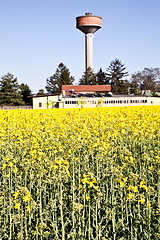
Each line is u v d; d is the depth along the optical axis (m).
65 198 6.61
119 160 8.79
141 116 12.44
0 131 11.05
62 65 120.38
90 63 121.75
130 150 9.20
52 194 6.79
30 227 5.73
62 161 5.10
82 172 7.97
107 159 7.79
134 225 5.66
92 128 11.84
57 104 59.22
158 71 119.75
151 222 5.82
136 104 65.25
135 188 5.26
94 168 8.12
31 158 8.17
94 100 61.72
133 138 10.38
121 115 14.34
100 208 6.25
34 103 66.06
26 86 108.81
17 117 15.27
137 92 116.19
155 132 11.95
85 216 6.21
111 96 68.19
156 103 66.94
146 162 8.13
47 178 6.70
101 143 7.67
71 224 5.86
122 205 6.10
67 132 10.88
